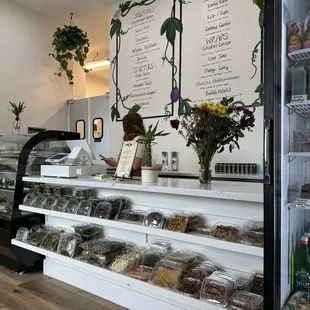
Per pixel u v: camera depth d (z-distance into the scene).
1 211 2.82
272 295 1.18
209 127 1.83
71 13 4.29
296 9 1.39
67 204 2.49
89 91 6.88
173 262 1.83
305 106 1.32
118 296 2.12
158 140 3.50
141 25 3.71
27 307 2.08
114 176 2.33
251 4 2.83
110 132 4.09
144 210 2.18
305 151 1.33
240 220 1.74
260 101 2.77
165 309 1.87
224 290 1.54
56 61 4.57
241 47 2.90
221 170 2.93
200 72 3.18
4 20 3.90
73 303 2.13
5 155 2.93
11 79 3.99
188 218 1.80
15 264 2.69
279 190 1.21
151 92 3.62
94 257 2.12
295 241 1.41
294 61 1.31
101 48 5.48
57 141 3.08
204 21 3.15
